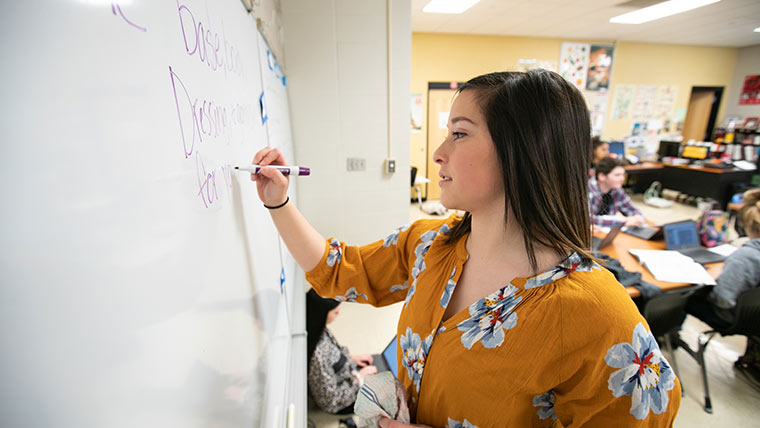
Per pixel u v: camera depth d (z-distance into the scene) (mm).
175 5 354
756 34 5383
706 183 4984
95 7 221
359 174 2633
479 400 541
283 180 665
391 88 2496
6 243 160
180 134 349
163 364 284
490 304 536
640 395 461
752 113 6426
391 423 630
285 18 2234
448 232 685
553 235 495
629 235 2256
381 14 2342
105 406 213
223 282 468
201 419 363
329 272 800
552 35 5266
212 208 443
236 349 512
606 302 467
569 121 488
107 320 218
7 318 162
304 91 2383
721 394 1790
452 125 545
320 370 1487
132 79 260
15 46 165
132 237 249
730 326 1709
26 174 169
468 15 4188
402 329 704
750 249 1652
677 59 6156
